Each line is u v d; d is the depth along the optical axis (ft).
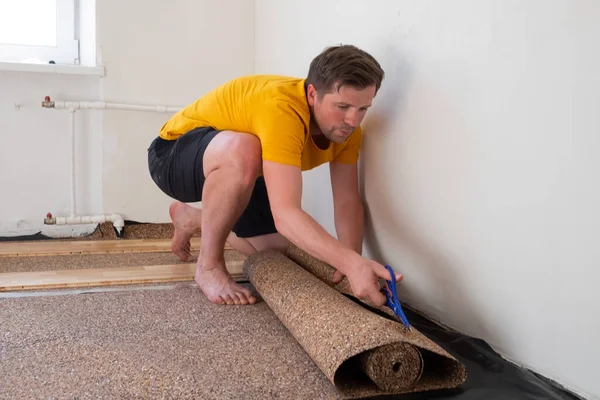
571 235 2.94
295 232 3.76
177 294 4.88
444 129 3.94
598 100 2.73
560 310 3.06
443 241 4.04
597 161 2.75
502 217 3.43
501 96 3.38
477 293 3.73
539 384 3.12
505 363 3.38
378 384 2.99
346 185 4.98
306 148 4.55
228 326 4.06
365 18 5.02
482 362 3.41
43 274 5.48
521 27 3.19
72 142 7.66
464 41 3.68
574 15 2.85
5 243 7.26
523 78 3.20
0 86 7.45
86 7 7.88
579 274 2.91
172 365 3.34
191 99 8.11
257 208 5.45
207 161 4.52
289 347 3.67
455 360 3.06
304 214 3.82
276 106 4.06
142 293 4.89
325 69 3.89
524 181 3.23
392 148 4.64
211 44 8.15
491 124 3.47
